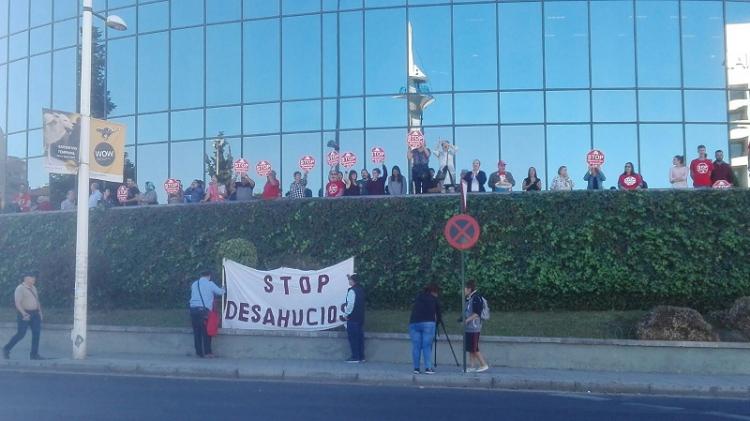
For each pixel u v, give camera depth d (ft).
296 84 90.48
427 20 87.71
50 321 75.61
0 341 71.87
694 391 53.26
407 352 62.75
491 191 78.95
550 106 86.07
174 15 95.66
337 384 55.11
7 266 87.81
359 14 88.99
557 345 60.75
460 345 61.82
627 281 69.82
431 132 87.10
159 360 62.90
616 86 86.02
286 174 90.33
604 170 85.76
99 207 84.84
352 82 88.99
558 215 71.67
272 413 41.24
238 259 70.08
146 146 96.32
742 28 87.04
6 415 39.73
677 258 69.67
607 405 47.09
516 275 71.15
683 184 77.00
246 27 92.58
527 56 86.33
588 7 86.22
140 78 96.94
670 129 86.07
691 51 86.63
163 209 82.23
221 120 93.15
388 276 73.82
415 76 87.66
